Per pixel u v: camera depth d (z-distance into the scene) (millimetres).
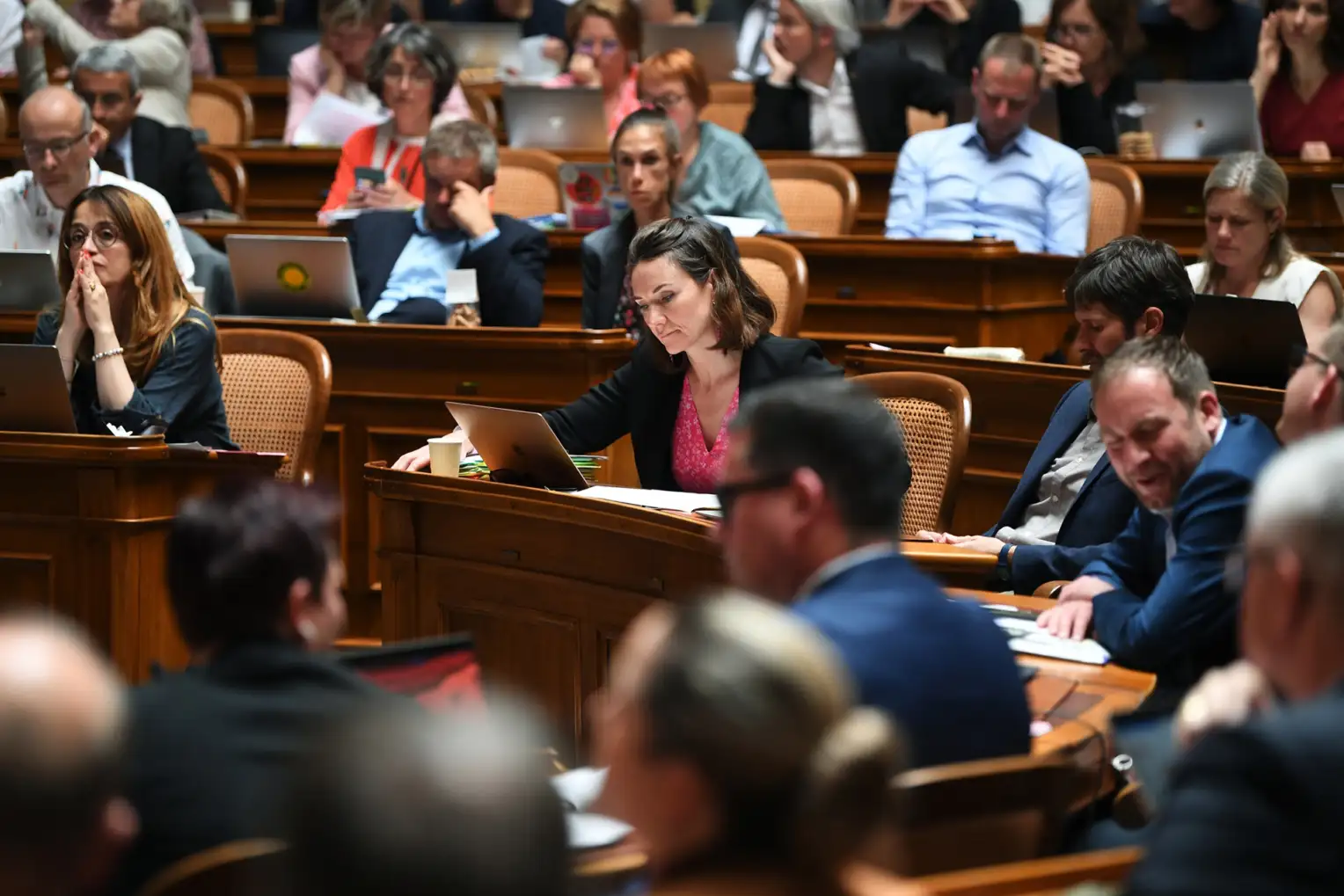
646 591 9164
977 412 12781
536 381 13656
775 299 14531
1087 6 19484
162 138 17922
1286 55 18906
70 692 3846
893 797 3531
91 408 11250
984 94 17312
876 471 5754
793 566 5781
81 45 22094
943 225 17500
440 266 15375
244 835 5066
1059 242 17203
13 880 3779
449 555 10328
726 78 22047
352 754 3105
